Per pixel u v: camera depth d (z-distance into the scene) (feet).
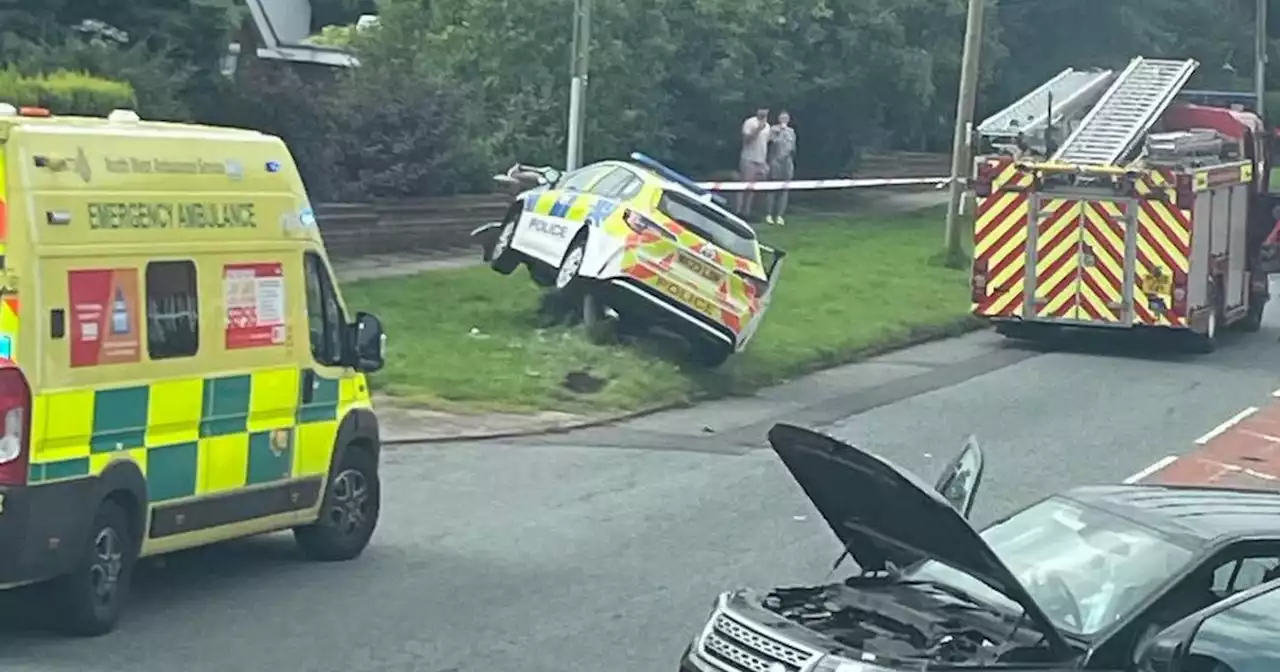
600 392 65.31
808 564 42.78
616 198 70.90
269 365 38.70
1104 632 22.57
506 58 114.93
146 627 35.27
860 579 25.34
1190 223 85.46
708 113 131.03
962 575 24.99
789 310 88.38
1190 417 68.80
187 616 36.29
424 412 60.85
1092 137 90.48
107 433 34.22
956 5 146.41
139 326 35.06
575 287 69.92
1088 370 81.15
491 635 35.65
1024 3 170.91
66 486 33.09
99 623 34.40
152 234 35.58
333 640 34.76
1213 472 57.47
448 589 39.37
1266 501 26.30
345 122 95.40
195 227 36.76
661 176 72.84
